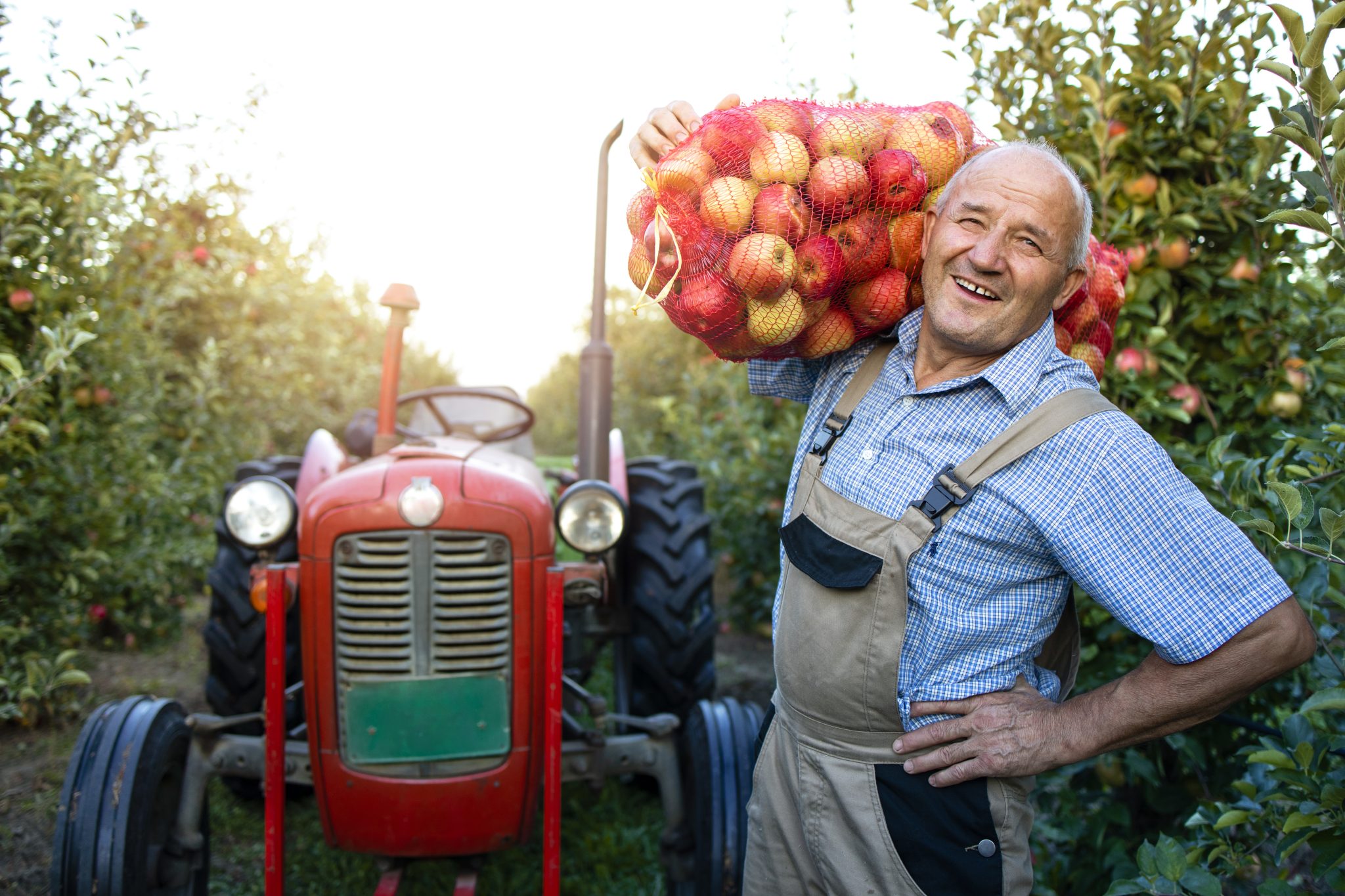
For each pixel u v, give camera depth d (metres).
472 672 2.30
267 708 2.10
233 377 6.20
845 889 1.56
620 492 3.17
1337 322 2.20
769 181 1.52
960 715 1.49
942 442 1.51
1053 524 1.41
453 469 2.37
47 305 3.58
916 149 1.62
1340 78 1.42
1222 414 2.54
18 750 3.63
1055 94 2.69
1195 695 1.35
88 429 4.04
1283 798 1.73
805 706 1.60
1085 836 2.42
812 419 1.79
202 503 5.60
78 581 3.99
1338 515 1.59
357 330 8.64
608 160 2.98
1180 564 1.35
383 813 2.28
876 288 1.64
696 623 3.23
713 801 2.30
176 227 6.19
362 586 2.27
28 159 3.63
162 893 2.34
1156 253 2.44
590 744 2.46
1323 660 1.89
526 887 2.90
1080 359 1.76
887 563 1.49
